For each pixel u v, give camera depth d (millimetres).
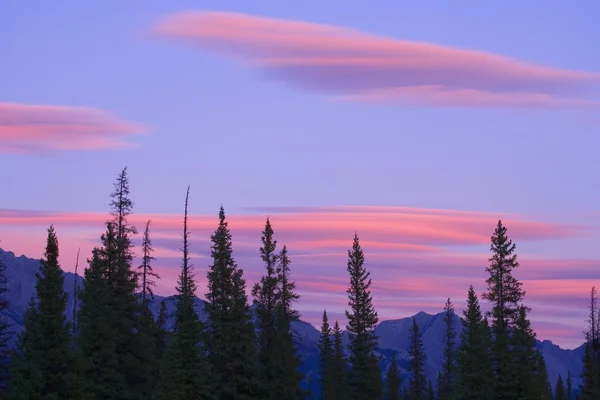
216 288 107562
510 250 119625
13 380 84188
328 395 147500
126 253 102688
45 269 86438
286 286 120312
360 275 134875
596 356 170375
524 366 115500
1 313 101062
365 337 133250
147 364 100250
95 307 99500
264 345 113312
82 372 86062
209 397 95688
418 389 181500
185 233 109375
